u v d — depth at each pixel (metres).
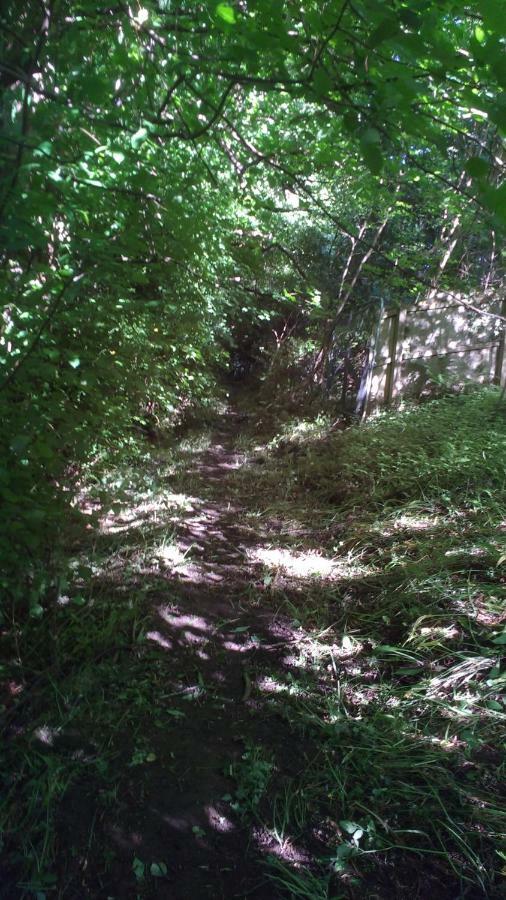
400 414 6.89
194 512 5.67
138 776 2.56
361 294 12.07
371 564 4.34
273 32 2.01
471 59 1.61
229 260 7.49
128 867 2.20
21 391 2.70
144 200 3.49
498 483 4.98
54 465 2.77
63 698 2.92
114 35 2.86
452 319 7.47
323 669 3.31
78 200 2.80
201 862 2.22
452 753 2.58
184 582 4.22
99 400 3.53
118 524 4.90
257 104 4.93
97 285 3.48
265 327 14.42
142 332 5.09
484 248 10.45
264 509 5.82
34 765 2.55
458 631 3.32
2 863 2.19
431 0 1.62
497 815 2.27
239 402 12.59
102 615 3.58
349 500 5.59
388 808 2.38
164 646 3.46
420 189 6.88
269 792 2.50
